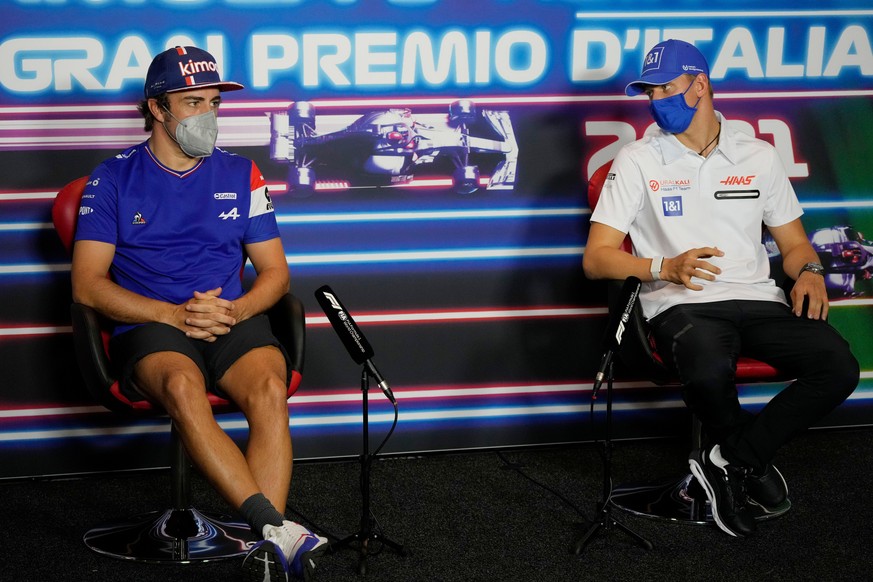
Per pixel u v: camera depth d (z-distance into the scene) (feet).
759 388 11.71
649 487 9.84
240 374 8.14
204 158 8.97
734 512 8.73
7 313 10.36
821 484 10.04
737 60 11.21
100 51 10.17
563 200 11.10
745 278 9.52
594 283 11.25
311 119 10.58
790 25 11.23
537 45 10.85
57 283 10.39
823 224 11.56
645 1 10.95
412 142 10.77
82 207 8.64
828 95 11.40
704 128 9.57
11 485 10.32
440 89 10.75
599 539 8.73
